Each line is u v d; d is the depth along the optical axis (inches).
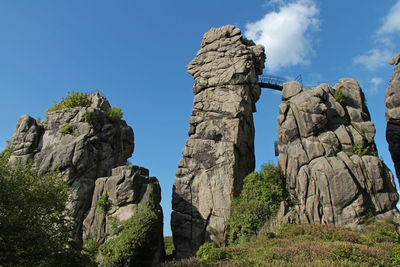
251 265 976.3
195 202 1486.2
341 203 1219.9
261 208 1330.0
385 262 936.9
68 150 1469.0
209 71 1769.2
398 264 931.3
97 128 1641.2
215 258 1090.7
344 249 979.3
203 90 1744.6
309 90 1541.6
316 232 1147.9
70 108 1669.5
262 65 1834.4
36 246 708.0
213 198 1469.0
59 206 813.9
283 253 1016.2
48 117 1658.5
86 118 1620.3
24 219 725.9
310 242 1075.9
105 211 1250.0
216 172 1518.2
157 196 1283.2
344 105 1497.3
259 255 1039.0
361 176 1261.1
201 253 1188.5
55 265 738.2
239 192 1507.1
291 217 1270.9
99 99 1861.5
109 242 1125.7
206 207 1460.4
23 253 690.8
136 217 1169.4
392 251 973.2
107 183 1302.9
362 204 1203.2
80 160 1455.5
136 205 1227.2
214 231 1402.6
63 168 1434.5
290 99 1544.0
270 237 1196.5
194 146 1592.0
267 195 1357.0
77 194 1403.8
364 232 1146.7
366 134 1408.7
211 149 1569.9
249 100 1701.5
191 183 1525.6
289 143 1453.0
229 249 1149.1
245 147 1633.9
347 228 1162.0
